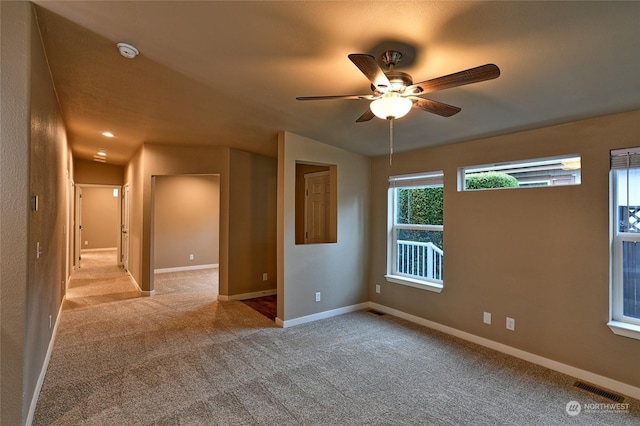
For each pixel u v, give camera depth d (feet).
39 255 7.92
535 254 9.93
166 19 6.37
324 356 10.24
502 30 5.66
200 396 7.97
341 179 14.56
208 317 14.02
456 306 11.99
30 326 6.77
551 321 9.57
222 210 16.97
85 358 9.96
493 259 10.94
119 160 23.09
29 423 6.64
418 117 9.96
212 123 12.83
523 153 10.23
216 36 6.80
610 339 8.50
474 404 7.75
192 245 25.67
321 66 7.66
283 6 5.61
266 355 10.28
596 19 5.14
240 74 8.46
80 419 7.04
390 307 14.53
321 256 13.94
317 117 11.10
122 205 26.48
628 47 5.76
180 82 9.32
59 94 10.87
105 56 8.17
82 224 33.83
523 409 7.57
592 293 8.82
